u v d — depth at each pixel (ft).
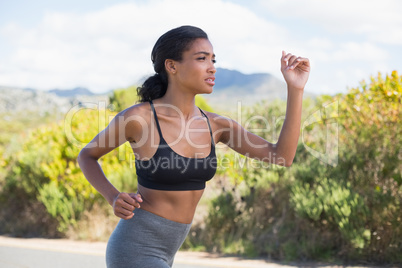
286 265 20.13
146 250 8.23
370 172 22.24
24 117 112.37
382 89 23.61
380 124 23.32
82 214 27.50
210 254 22.36
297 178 24.07
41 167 29.66
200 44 8.24
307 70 8.66
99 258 21.97
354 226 20.62
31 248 24.23
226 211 23.79
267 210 24.16
